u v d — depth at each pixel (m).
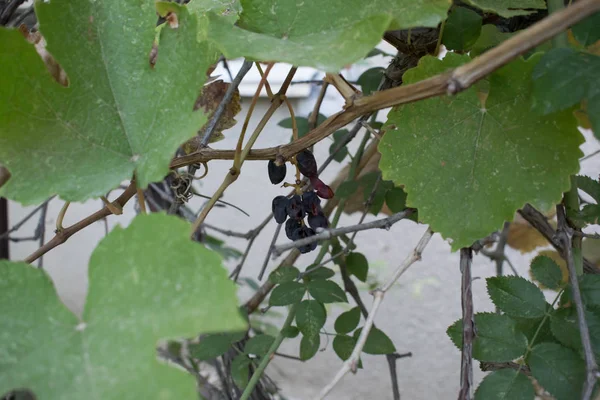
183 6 0.39
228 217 1.13
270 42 0.39
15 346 0.34
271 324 1.09
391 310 1.05
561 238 0.47
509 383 0.44
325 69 0.36
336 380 0.41
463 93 0.44
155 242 0.34
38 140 0.39
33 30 0.54
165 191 0.81
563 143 0.43
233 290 0.33
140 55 0.40
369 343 0.59
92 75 0.40
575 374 0.44
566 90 0.38
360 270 0.66
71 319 0.34
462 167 0.45
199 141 0.57
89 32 0.40
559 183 0.44
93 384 0.32
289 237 0.50
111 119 0.40
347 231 0.45
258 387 0.73
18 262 0.36
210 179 1.12
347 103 0.42
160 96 0.39
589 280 0.47
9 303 0.35
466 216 0.45
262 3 0.41
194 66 0.38
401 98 0.39
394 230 1.03
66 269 1.26
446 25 0.51
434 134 0.45
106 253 0.35
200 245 0.34
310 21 0.41
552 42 0.43
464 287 0.46
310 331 0.56
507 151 0.44
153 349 0.32
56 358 0.33
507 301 0.47
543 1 0.46
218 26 0.39
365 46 0.36
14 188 0.38
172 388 0.31
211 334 0.62
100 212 0.49
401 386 1.06
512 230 0.76
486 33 0.54
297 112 1.02
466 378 0.44
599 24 0.41
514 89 0.43
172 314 0.33
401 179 0.46
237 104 0.58
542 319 0.47
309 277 0.60
